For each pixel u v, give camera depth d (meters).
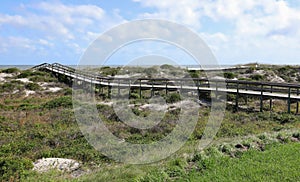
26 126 16.86
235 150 10.49
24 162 10.21
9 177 8.97
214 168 8.65
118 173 8.80
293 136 12.88
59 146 13.23
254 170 8.36
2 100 27.78
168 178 8.12
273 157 9.49
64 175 9.30
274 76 40.94
